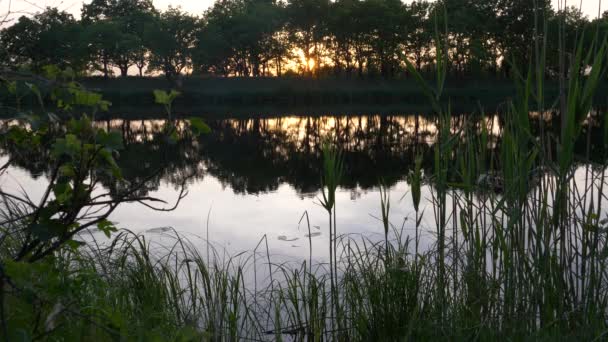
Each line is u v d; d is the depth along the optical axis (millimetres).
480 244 3521
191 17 60281
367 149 14570
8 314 1631
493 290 3227
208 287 3764
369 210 6969
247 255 5188
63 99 1741
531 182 3201
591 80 2898
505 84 51594
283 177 10430
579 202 3059
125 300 3506
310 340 3650
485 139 3506
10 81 1767
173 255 4934
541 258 3057
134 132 19922
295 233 6035
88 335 1938
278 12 61594
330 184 3566
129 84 52906
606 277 3143
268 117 30688
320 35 60688
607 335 2803
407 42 58531
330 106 42469
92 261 3543
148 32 56875
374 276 3646
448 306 3334
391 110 36812
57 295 1630
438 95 3379
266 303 4043
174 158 13008
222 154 14008
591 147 10766
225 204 7801
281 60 64125
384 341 3379
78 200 1796
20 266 1484
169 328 3074
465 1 54812
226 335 3533
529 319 3029
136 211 7016
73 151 1681
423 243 5109
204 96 46375
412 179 3584
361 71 61688
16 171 9289
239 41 59906
